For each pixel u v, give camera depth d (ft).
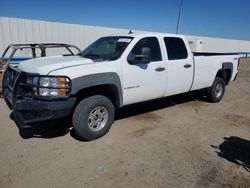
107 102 14.03
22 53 29.96
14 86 12.39
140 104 21.81
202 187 9.88
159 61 16.66
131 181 10.14
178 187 9.84
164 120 17.89
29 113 12.52
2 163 11.21
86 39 36.50
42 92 12.03
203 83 21.02
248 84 37.09
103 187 9.70
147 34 16.42
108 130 14.61
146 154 12.50
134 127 16.21
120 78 14.38
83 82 12.62
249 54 100.12
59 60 14.32
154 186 9.86
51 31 32.42
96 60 14.33
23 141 13.55
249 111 21.20
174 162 11.77
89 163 11.43
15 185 9.65
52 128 15.47
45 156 11.95
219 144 14.06
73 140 13.84
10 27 28.78
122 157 12.10
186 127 16.62
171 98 24.70
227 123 17.79
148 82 16.06
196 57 19.72
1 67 22.03
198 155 12.59
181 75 18.42
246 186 10.05
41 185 9.70
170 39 17.78
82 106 13.10
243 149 13.50
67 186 9.69
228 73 24.36
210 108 21.68
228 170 11.23
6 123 16.08
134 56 14.71
